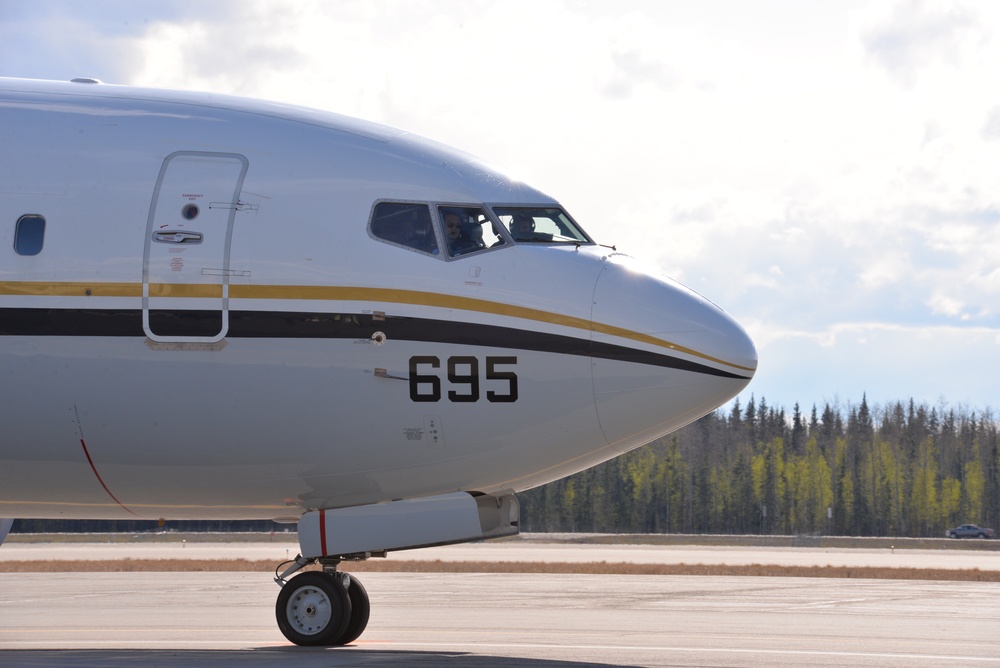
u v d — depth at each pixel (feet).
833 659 73.00
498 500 78.79
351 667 64.28
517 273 71.77
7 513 79.77
